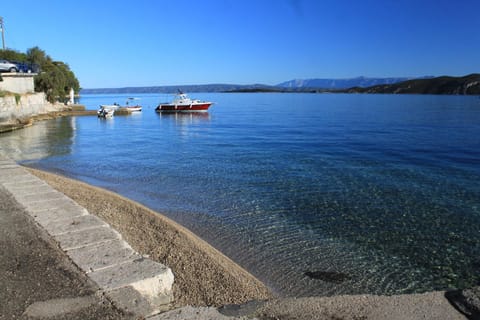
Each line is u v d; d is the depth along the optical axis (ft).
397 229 38.09
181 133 144.97
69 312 13.08
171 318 12.79
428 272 29.12
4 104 146.72
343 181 59.00
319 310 13.32
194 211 42.75
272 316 13.01
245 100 590.14
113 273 16.12
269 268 28.48
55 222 23.08
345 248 33.06
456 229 38.24
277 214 42.24
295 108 337.31
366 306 13.53
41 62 250.78
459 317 12.77
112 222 34.37
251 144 109.09
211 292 22.16
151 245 29.14
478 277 28.53
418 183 57.72
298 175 63.72
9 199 28.50
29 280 15.48
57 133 138.21
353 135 128.77
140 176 62.90
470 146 98.68
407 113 252.83
